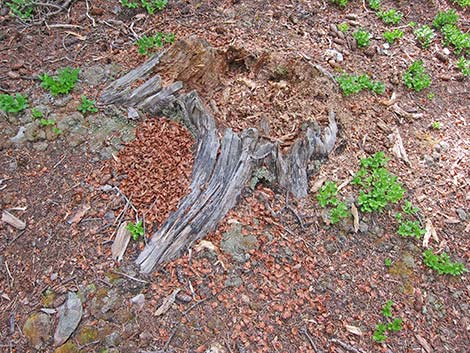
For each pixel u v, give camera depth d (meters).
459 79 5.07
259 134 3.63
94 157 3.69
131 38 4.67
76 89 4.12
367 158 3.98
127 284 3.10
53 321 2.98
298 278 3.28
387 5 5.81
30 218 3.41
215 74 4.17
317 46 4.91
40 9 4.87
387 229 3.68
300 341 3.02
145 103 3.88
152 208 3.40
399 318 3.24
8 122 3.87
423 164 4.16
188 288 3.12
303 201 3.64
